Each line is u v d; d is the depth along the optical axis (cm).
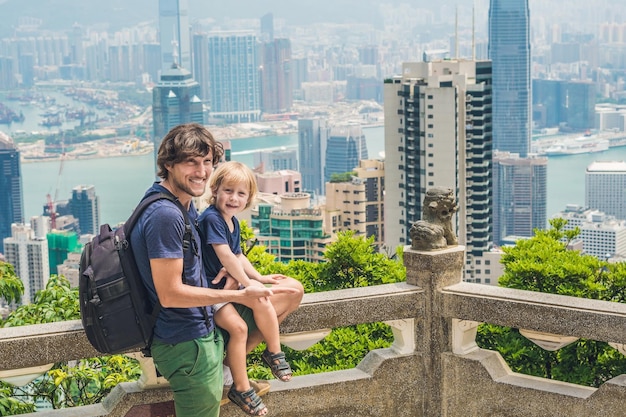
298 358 855
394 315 462
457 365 469
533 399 448
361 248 945
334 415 458
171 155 368
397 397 470
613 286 748
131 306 362
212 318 389
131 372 689
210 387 380
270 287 409
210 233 396
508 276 779
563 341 441
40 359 394
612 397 426
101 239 370
